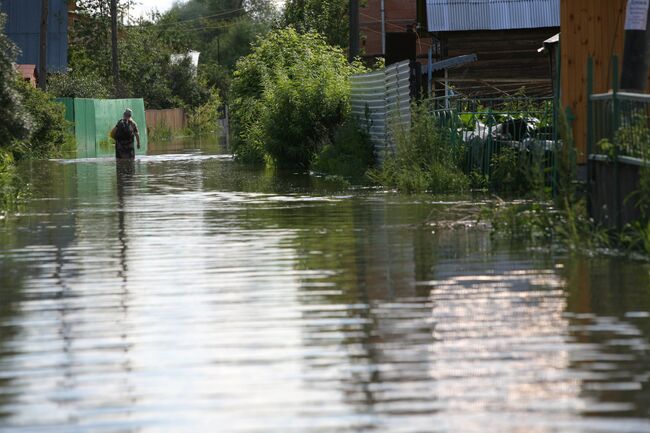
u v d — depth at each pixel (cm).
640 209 1456
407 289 1248
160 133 8919
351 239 1709
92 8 9731
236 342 1002
